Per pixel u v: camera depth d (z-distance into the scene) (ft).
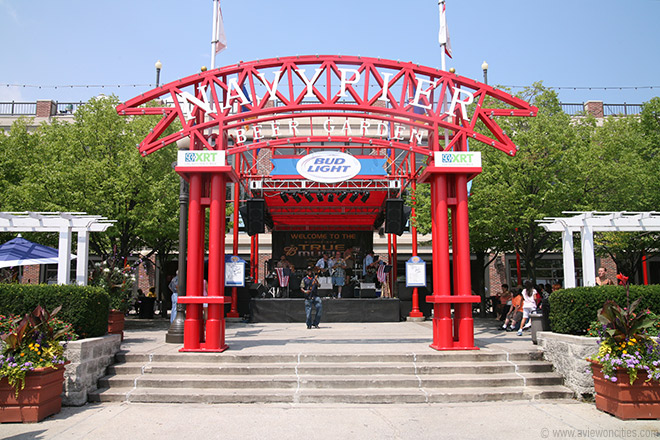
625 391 21.66
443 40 36.22
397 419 21.95
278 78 32.81
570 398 25.52
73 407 24.12
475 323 58.70
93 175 56.03
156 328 53.31
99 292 28.25
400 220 56.18
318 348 31.53
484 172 54.24
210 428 20.65
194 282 30.83
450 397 24.95
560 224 37.88
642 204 54.60
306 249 80.59
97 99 62.18
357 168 47.19
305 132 76.18
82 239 35.17
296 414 22.70
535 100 60.34
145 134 61.77
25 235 57.98
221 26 36.96
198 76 33.17
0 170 59.88
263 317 58.90
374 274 67.77
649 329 22.93
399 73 33.47
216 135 35.04
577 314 26.99
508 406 24.12
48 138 63.67
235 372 27.27
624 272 74.28
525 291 42.68
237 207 56.54
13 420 21.48
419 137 38.60
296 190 59.06
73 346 24.68
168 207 60.39
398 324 54.65
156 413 22.95
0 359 21.30
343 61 33.19
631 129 65.46
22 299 26.30
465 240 32.22
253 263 65.36
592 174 54.75
